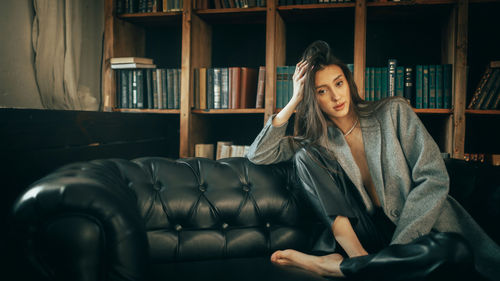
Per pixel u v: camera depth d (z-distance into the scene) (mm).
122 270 830
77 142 1692
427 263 989
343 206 1325
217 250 1401
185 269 1243
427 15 2432
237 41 2836
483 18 2418
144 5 2523
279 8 2324
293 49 2729
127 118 2197
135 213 920
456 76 2127
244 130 2875
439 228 1319
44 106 2207
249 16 2545
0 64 1976
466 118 2562
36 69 2150
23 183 1335
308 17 2523
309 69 1437
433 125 2555
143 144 2400
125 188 1170
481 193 1460
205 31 2701
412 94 2219
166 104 2471
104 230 829
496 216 1387
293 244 1479
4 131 1250
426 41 2582
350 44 2672
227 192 1464
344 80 1431
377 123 1442
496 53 2467
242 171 1548
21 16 2092
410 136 1386
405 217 1272
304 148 1468
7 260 798
